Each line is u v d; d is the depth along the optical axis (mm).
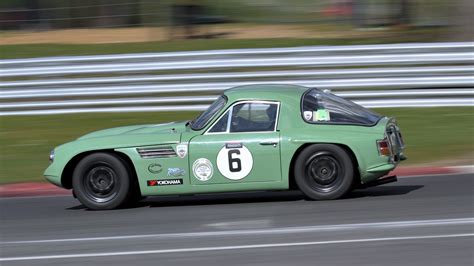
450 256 13297
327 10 57531
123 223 17703
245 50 31969
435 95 30969
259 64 31953
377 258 13359
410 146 26641
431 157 25125
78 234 16719
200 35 53625
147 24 58250
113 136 19609
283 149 18625
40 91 33062
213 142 18875
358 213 17234
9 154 28125
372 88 31266
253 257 13805
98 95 32875
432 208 17500
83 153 19516
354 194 19875
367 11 54875
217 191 19000
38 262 14250
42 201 21719
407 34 49219
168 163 19000
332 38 49094
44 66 33000
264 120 19000
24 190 23312
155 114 32531
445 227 15484
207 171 18891
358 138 18469
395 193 19797
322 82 31562
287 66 31766
